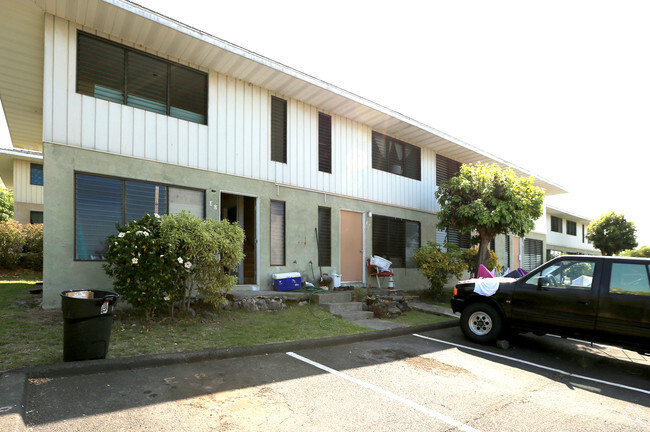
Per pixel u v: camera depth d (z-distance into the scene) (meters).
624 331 6.18
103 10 7.59
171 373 5.01
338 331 7.68
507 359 6.73
